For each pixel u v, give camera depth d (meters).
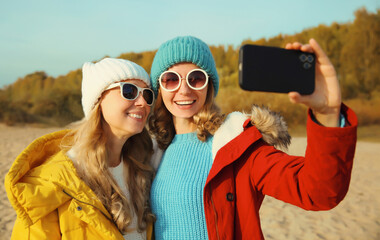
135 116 1.70
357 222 4.66
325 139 1.03
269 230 4.41
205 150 1.70
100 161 1.65
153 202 1.73
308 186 1.14
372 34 19.48
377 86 18.64
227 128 1.64
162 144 1.92
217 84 1.83
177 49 1.70
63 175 1.51
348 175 1.08
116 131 1.73
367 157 9.17
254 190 1.50
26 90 19.59
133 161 1.80
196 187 1.59
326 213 5.02
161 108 1.93
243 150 1.46
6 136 12.62
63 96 18.88
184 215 1.59
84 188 1.52
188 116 1.74
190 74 1.70
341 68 19.86
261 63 1.01
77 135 1.74
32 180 1.47
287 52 1.02
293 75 1.00
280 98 14.51
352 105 17.05
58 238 1.44
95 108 1.72
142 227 1.70
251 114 1.64
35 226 1.40
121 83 1.66
